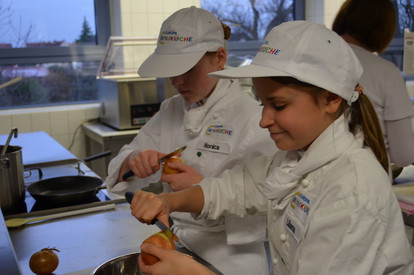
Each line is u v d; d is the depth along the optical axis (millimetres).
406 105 1800
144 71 1229
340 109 845
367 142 865
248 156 1226
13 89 3666
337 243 728
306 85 774
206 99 1354
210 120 1339
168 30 1275
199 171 1312
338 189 763
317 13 4270
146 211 931
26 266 1153
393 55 4641
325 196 788
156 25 3668
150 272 812
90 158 1876
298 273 773
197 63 1254
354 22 1818
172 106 1493
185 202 1033
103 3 3822
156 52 1293
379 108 1821
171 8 3693
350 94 814
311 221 783
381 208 743
